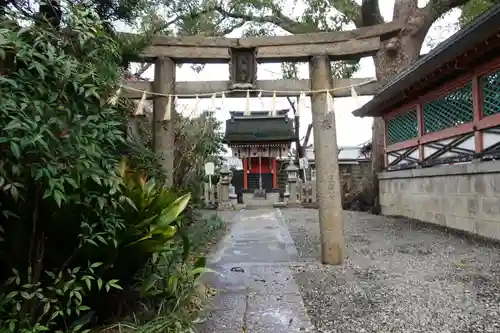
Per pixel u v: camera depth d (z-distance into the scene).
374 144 12.07
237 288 3.92
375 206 11.88
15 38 1.89
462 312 3.10
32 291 2.04
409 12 10.23
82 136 2.03
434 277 4.18
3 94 1.73
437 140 8.32
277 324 2.94
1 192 1.95
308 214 12.44
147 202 2.62
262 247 6.34
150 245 2.52
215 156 14.24
